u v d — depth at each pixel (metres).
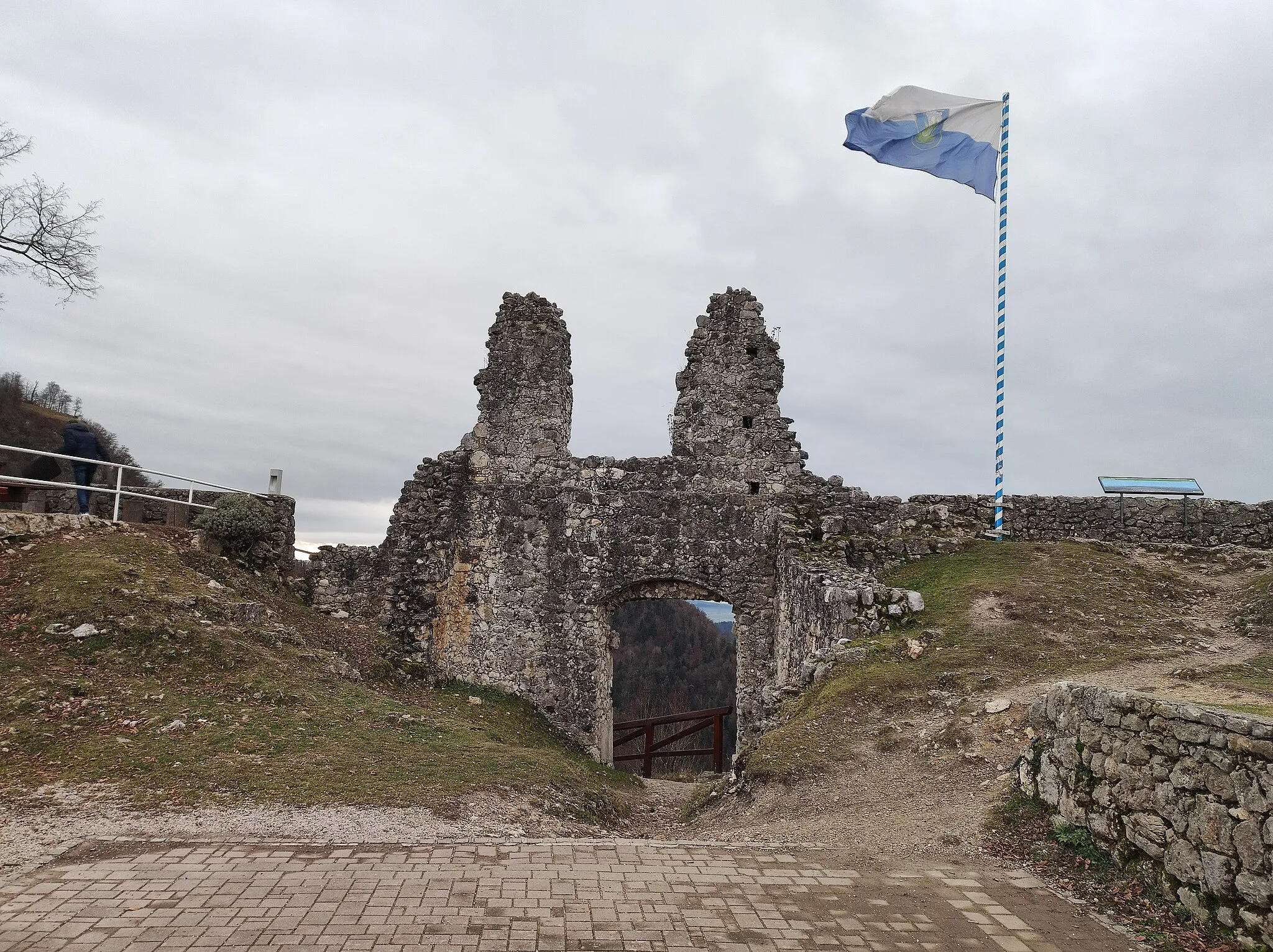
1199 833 6.45
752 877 7.48
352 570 21.16
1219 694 10.05
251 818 8.61
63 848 7.48
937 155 19.95
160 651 12.76
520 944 5.99
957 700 11.88
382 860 7.53
